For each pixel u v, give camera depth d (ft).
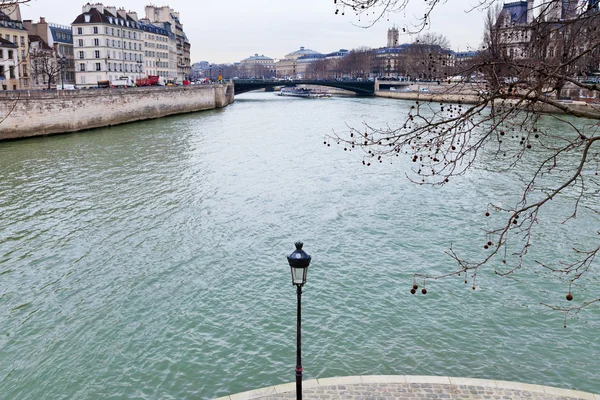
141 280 65.98
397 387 39.42
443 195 103.91
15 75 239.71
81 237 80.02
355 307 58.90
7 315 57.52
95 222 86.84
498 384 39.52
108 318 57.06
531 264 69.72
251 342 52.37
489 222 86.69
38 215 89.92
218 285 64.69
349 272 67.92
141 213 91.97
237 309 58.80
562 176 115.34
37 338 53.36
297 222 87.86
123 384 46.44
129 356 50.39
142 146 163.94
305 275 34.60
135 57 393.09
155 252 74.64
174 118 268.82
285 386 39.81
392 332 53.78
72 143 165.68
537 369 47.62
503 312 57.72
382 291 62.69
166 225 85.87
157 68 449.48
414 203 98.84
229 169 130.62
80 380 47.03
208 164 136.36
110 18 352.69
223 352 50.78
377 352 50.31
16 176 117.08
